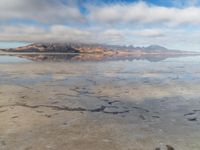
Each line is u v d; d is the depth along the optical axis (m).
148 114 5.93
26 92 8.30
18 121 5.27
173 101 7.25
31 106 6.52
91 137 4.46
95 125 5.11
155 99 7.50
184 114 5.93
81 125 5.09
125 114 5.92
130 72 14.66
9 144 4.11
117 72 14.59
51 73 13.59
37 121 5.30
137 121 5.39
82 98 7.55
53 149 3.96
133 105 6.78
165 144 4.18
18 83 10.11
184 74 13.95
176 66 19.58
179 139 4.39
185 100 7.38
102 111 6.17
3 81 10.56
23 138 4.37
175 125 5.14
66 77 12.13
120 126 5.06
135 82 10.84
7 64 19.31
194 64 22.08
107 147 4.05
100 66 18.59
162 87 9.59
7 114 5.75
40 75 12.71
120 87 9.52
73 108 6.39
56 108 6.37
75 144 4.16
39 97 7.57
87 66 18.38
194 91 8.78
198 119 5.56
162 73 14.37
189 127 5.02
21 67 16.83
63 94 8.08
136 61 26.66
